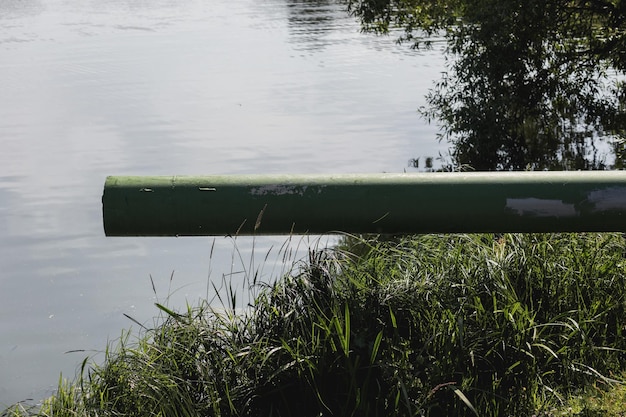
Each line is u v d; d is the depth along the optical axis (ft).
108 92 86.53
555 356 13.87
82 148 63.36
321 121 70.85
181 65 103.91
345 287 14.33
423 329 14.08
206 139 65.72
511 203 10.32
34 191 52.06
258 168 57.77
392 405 12.67
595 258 17.71
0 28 149.59
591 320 15.31
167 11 178.40
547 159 55.83
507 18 50.60
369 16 56.65
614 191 10.30
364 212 10.42
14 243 41.88
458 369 13.25
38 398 25.08
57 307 32.81
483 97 53.72
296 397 13.04
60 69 101.71
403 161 58.29
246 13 167.94
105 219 10.37
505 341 14.29
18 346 29.22
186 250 38.63
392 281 15.28
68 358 28.14
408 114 72.64
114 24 153.89
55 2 206.49
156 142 65.21
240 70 98.78
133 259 38.11
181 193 10.34
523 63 54.13
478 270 16.42
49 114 75.92
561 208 10.30
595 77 72.79
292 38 125.08
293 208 10.42
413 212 10.41
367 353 13.10
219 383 13.24
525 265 16.66
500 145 55.06
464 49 54.29
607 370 14.69
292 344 13.46
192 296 32.76
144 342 14.40
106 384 13.74
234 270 35.14
